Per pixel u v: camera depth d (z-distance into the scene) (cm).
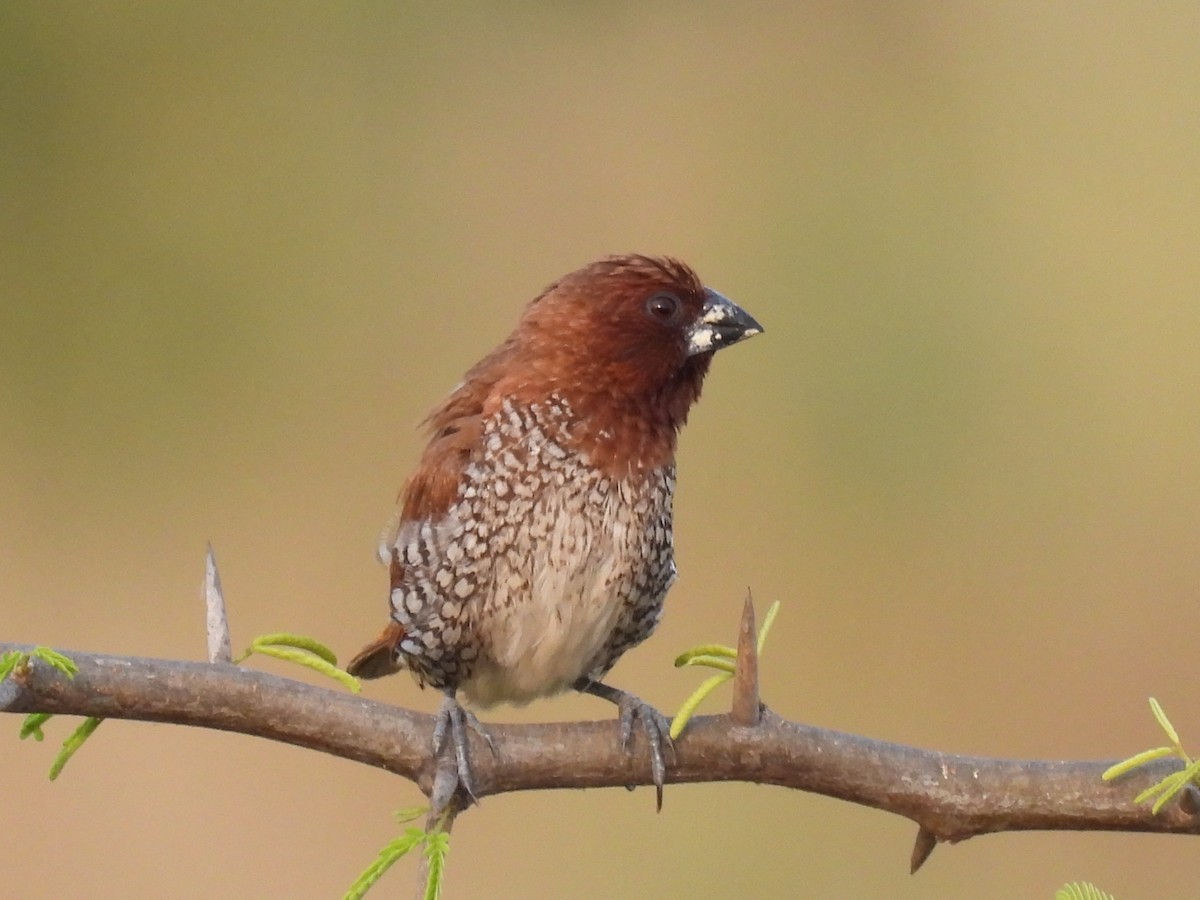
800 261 1403
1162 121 1488
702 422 1330
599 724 542
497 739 534
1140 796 483
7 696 476
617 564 667
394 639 688
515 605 658
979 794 520
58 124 1425
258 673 507
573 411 662
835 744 527
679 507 1287
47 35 1424
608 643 691
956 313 1393
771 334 1370
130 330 1376
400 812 507
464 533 657
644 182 1439
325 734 511
